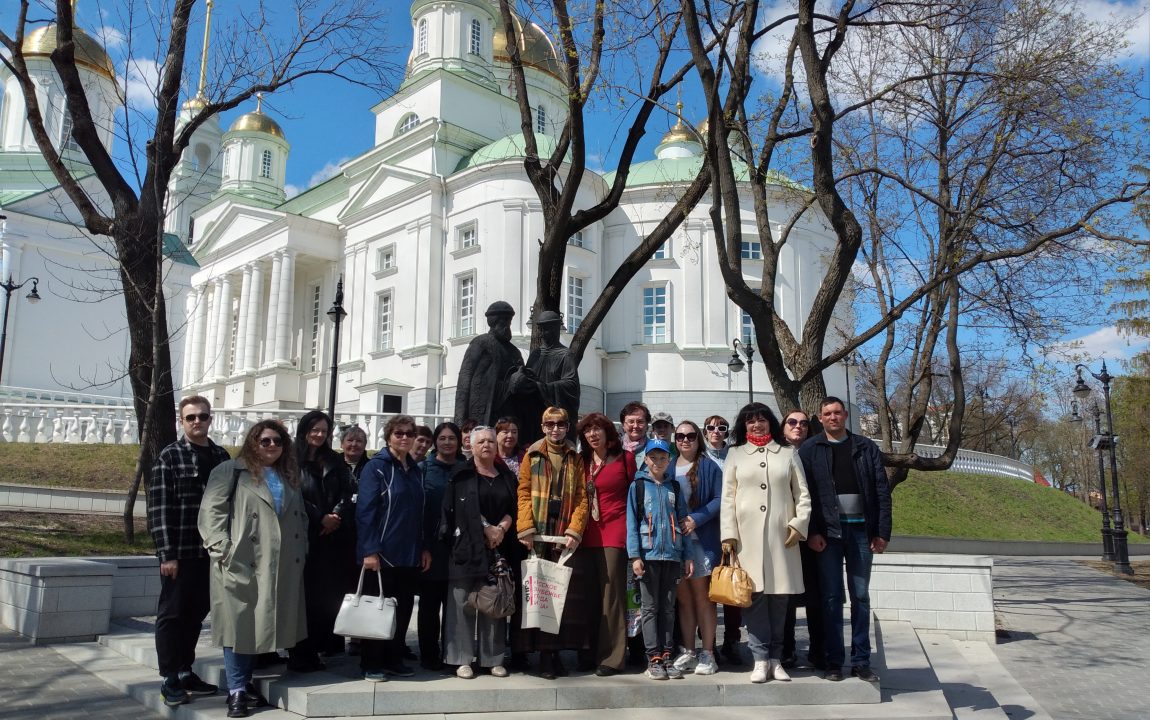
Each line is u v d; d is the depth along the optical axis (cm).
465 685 629
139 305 1381
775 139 1271
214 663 718
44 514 1642
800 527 666
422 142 3750
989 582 1146
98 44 4103
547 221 1087
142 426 1413
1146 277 3052
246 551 621
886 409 1592
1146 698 844
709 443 787
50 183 3788
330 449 751
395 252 3694
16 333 3397
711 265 3519
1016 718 752
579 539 666
